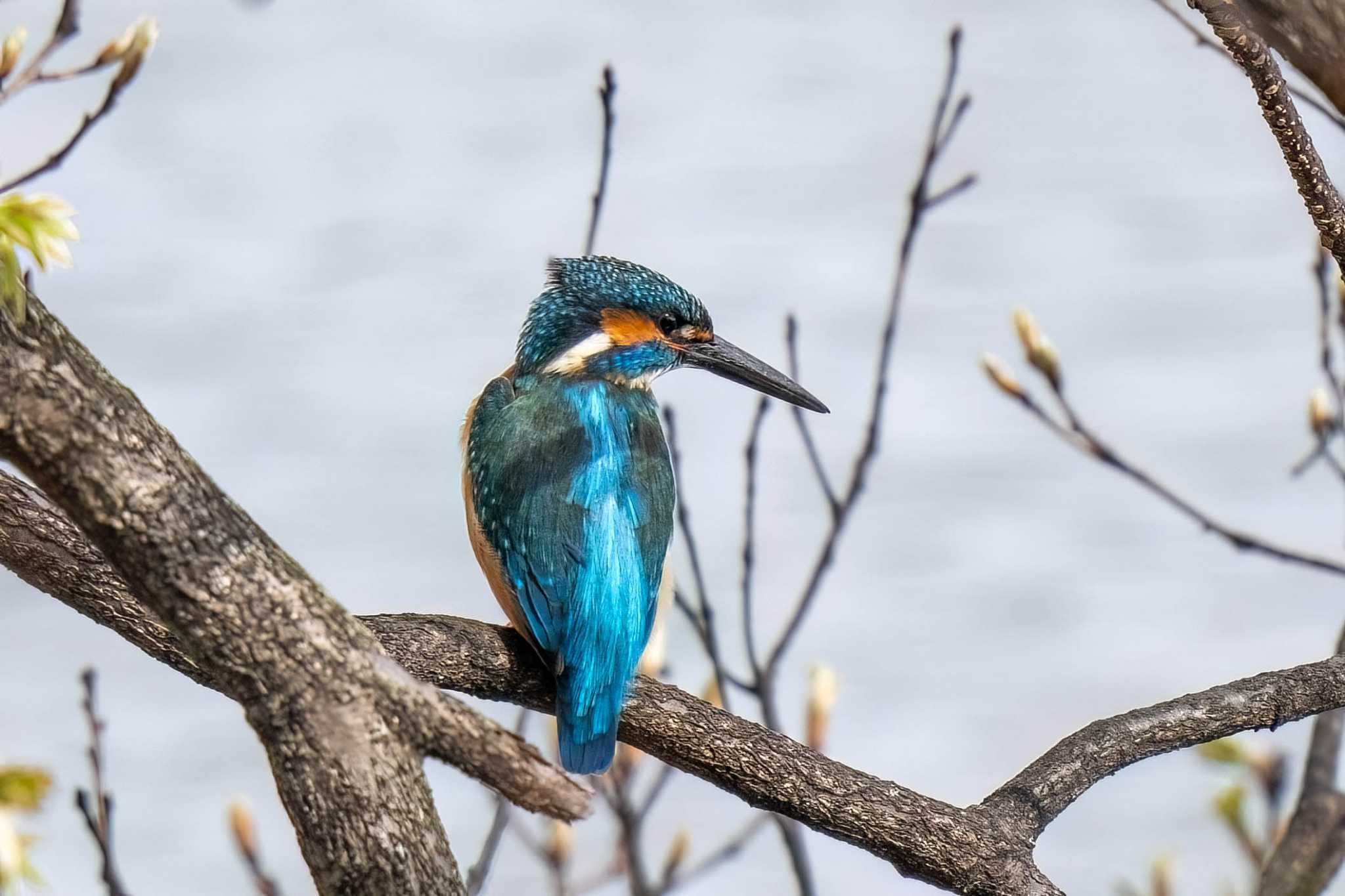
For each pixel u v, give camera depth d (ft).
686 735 28.19
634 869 39.01
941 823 26.08
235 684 17.30
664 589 35.55
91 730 30.66
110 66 22.18
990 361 35.29
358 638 17.63
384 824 17.49
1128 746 27.32
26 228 19.07
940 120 35.70
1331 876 30.55
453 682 30.32
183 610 16.96
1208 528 33.14
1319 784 31.35
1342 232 23.30
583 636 31.37
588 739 29.81
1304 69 18.15
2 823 26.08
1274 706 28.09
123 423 16.55
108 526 16.60
